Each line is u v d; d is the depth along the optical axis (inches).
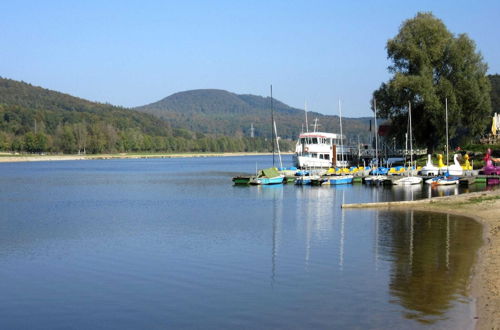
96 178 5433.1
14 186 4377.5
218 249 1628.9
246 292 1163.9
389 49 4603.8
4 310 1087.6
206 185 4347.9
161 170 7175.2
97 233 1982.0
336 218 2204.7
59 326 1000.9
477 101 4436.5
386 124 5792.3
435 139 4677.7
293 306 1061.8
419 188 3523.6
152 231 2010.3
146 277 1310.3
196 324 987.9
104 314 1055.6
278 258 1480.1
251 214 2452.0
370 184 3870.6
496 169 3794.3
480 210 2225.6
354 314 1001.5
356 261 1412.4
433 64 4544.8
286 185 4001.0
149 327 983.0
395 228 1898.4
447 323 924.0
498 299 1028.5
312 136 5098.4
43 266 1445.6
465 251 1476.4
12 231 2047.2
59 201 3203.7
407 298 1075.9
